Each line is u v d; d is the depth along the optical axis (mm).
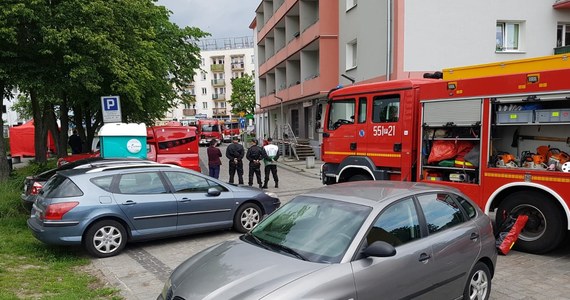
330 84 21562
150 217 7234
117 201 6961
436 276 4016
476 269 4492
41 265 6359
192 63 24906
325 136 9891
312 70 25734
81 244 6789
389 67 15492
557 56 6203
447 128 7383
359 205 4109
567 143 6254
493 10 15477
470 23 15359
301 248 3875
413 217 4168
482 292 4605
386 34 15914
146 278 5910
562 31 16594
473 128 6984
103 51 11219
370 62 17562
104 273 6082
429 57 15172
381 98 8570
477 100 6859
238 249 4105
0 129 11117
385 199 4164
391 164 8328
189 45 24641
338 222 3990
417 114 7996
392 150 8312
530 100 6211
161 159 13836
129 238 7117
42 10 9969
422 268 3891
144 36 15977
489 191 6742
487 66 7062
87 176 7000
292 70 29422
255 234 4445
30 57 10617
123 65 13070
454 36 15289
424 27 15078
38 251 6996
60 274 5945
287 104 30906
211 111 81062
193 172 8055
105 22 11008
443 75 7711
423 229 4152
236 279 3453
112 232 6938
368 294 3477
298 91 25359
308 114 27141
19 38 10250
